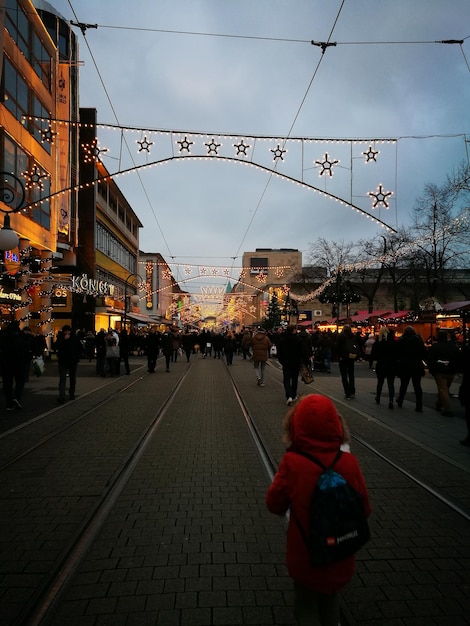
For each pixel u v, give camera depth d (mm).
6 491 5543
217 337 33875
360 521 2324
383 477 6082
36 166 23594
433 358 10289
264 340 15977
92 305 34406
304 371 11930
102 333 19031
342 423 2672
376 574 3672
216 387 15625
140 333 44062
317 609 2543
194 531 4438
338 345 12781
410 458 6922
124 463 6660
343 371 12742
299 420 2592
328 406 2596
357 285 51500
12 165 20703
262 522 4645
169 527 4527
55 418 9984
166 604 3250
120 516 4801
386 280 55156
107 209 40688
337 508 2309
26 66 22250
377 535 4375
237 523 4621
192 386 15883
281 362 12031
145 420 9836
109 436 8352
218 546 4129
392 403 11125
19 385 11359
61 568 3756
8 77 20188
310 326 42750
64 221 28266
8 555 3975
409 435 8375
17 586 3494
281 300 62625
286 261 113375
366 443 7805
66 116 27438
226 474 6195
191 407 11562
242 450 7430
